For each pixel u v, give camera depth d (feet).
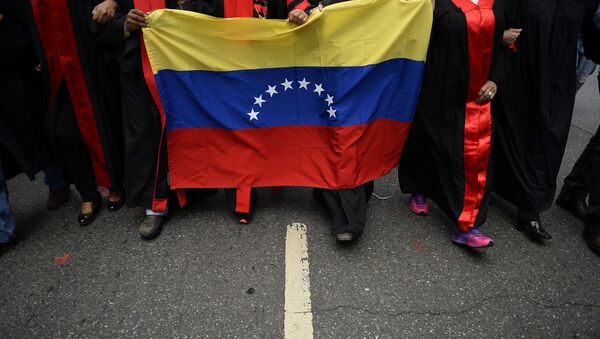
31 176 7.68
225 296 6.46
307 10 6.88
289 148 7.67
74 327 5.98
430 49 7.06
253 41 6.94
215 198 8.97
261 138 7.57
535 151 7.43
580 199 8.46
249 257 7.26
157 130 7.22
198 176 7.76
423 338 5.83
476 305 6.38
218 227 8.04
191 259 7.22
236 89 7.25
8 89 7.25
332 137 7.30
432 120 7.32
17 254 7.40
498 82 6.76
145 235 7.59
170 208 8.20
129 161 7.29
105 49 6.84
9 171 7.88
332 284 6.71
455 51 6.66
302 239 7.72
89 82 7.23
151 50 6.73
